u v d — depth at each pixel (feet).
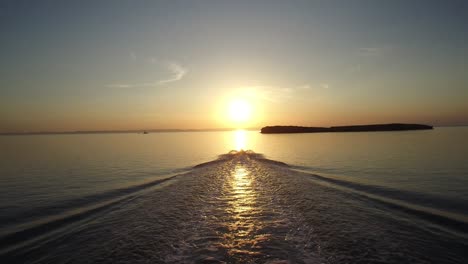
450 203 47.75
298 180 67.92
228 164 98.07
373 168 86.58
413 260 27.84
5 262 29.27
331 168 88.12
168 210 44.80
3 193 60.64
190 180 69.56
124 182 71.61
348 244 31.09
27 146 239.71
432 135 300.81
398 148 150.20
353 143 196.75
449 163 94.07
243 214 42.01
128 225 38.50
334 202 48.29
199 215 41.91
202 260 27.66
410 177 71.20
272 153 137.39
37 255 30.66
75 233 36.47
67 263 28.55
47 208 49.03
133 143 281.33
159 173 85.15
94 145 247.09
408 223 37.96
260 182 66.03
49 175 83.46
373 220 39.06
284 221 38.60
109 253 30.14
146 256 29.04
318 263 26.78
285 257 27.99
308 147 174.81
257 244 31.12
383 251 29.58
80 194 59.16
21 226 39.96
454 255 29.01
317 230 35.12
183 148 198.18
